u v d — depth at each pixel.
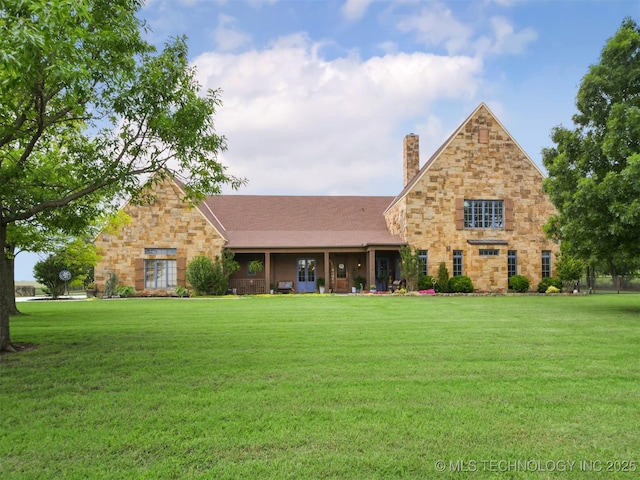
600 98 15.40
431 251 25.50
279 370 6.18
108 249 24.75
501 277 25.28
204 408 4.61
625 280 32.34
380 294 23.97
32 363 6.77
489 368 6.27
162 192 25.03
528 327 10.36
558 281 25.52
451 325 10.72
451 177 25.80
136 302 19.66
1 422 4.29
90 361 6.87
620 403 4.74
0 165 8.52
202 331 9.85
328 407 4.61
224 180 9.18
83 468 3.32
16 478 3.17
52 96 7.79
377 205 31.94
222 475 3.19
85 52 7.07
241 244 25.98
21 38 4.52
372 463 3.35
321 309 15.10
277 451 3.58
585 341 8.45
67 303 20.02
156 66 8.06
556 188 16.39
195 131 8.37
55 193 9.36
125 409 4.61
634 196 12.79
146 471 3.26
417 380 5.62
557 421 4.21
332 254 27.77
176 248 24.92
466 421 4.21
